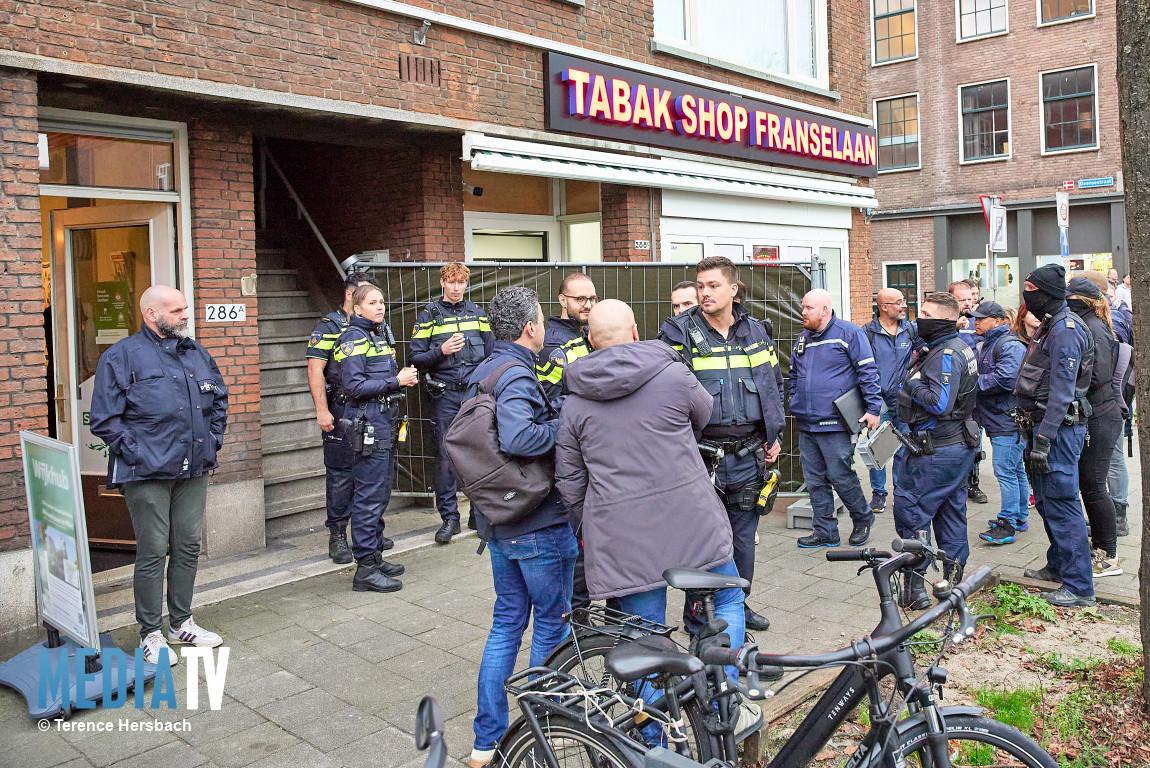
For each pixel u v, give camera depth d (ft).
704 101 30.91
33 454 14.62
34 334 16.29
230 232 21.13
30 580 15.92
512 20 25.22
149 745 12.31
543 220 32.45
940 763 8.36
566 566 11.86
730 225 33.86
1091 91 69.05
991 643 15.61
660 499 10.69
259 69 19.85
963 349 16.58
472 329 21.90
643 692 9.51
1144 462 12.58
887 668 8.34
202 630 15.72
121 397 14.48
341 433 19.86
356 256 27.09
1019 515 22.36
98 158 19.52
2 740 12.52
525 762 9.23
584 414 10.98
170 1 18.40
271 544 21.97
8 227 16.03
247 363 21.34
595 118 27.30
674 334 15.16
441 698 13.55
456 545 21.81
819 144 36.50
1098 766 11.57
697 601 10.05
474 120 24.36
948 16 75.31
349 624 16.65
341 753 11.98
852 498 20.83
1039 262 73.00
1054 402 16.69
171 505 15.39
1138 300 12.48
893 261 79.82
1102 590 18.04
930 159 77.05
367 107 21.68
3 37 16.15
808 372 20.53
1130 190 12.43
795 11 37.06
